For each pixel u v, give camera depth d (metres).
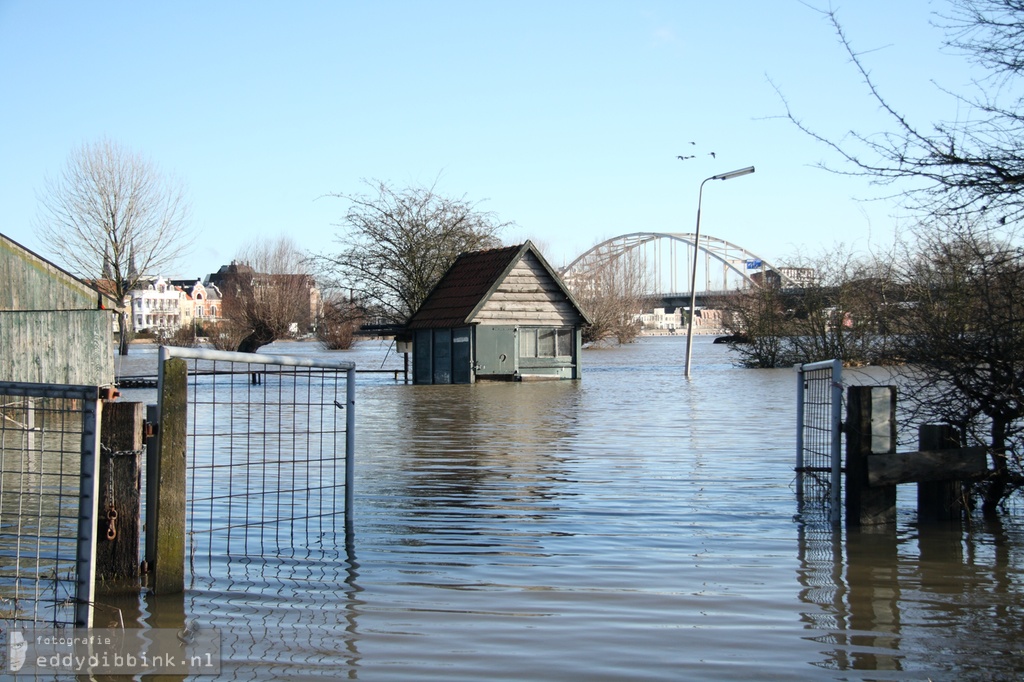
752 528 7.98
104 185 53.94
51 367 18.48
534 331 32.72
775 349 38.84
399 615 5.72
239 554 7.14
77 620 5.30
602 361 49.34
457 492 9.70
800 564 6.83
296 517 8.31
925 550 7.20
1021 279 7.50
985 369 7.77
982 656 5.04
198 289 131.50
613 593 6.14
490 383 31.22
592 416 18.39
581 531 7.90
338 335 68.00
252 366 41.88
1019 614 5.72
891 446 7.89
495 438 14.59
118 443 6.23
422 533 7.83
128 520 6.25
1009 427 7.94
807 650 5.12
